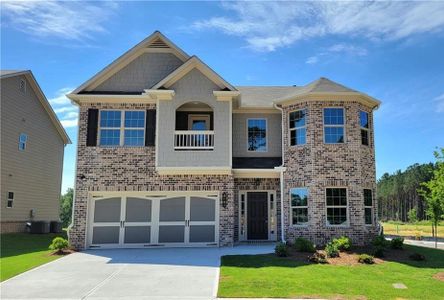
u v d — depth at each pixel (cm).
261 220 1925
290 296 952
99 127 1867
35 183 2811
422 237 2748
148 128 1859
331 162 1756
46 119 2981
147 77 1969
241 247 1738
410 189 8169
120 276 1183
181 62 1989
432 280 1119
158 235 1811
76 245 1764
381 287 1035
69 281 1128
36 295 988
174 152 1775
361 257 1356
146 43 1988
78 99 1869
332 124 1788
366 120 1877
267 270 1222
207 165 1766
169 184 1817
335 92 1766
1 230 2388
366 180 1798
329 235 1706
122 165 1833
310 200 1744
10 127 2481
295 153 1833
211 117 1983
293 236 1773
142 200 1836
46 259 1494
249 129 2041
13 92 2516
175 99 1805
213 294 975
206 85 1814
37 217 2830
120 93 1914
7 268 1316
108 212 1823
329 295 960
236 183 1922
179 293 988
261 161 1959
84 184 1819
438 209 2372
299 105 1852
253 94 2208
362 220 1728
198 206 1833
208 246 1789
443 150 2330
